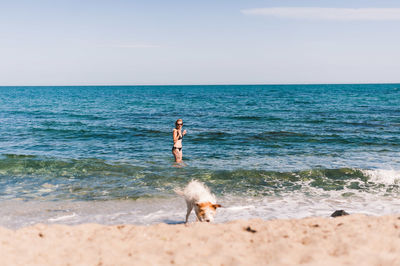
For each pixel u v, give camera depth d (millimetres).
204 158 12961
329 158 12883
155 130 21438
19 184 9266
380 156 13180
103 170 10820
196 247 4031
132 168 11086
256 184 9453
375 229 4605
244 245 4125
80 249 4039
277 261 3492
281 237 4371
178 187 9047
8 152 14117
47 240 4383
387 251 3717
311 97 64812
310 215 6812
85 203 7672
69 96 81938
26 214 6840
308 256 3568
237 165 11664
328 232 4539
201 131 20969
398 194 8477
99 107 44000
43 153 13961
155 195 8359
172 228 4992
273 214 6898
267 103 48969
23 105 48250
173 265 3475
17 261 3561
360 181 9656
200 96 76625
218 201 7949
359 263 3258
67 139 17953
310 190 8883
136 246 4176
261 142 16859
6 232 4613
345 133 19500
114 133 20109
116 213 6980
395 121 25172
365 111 33875
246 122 26062
